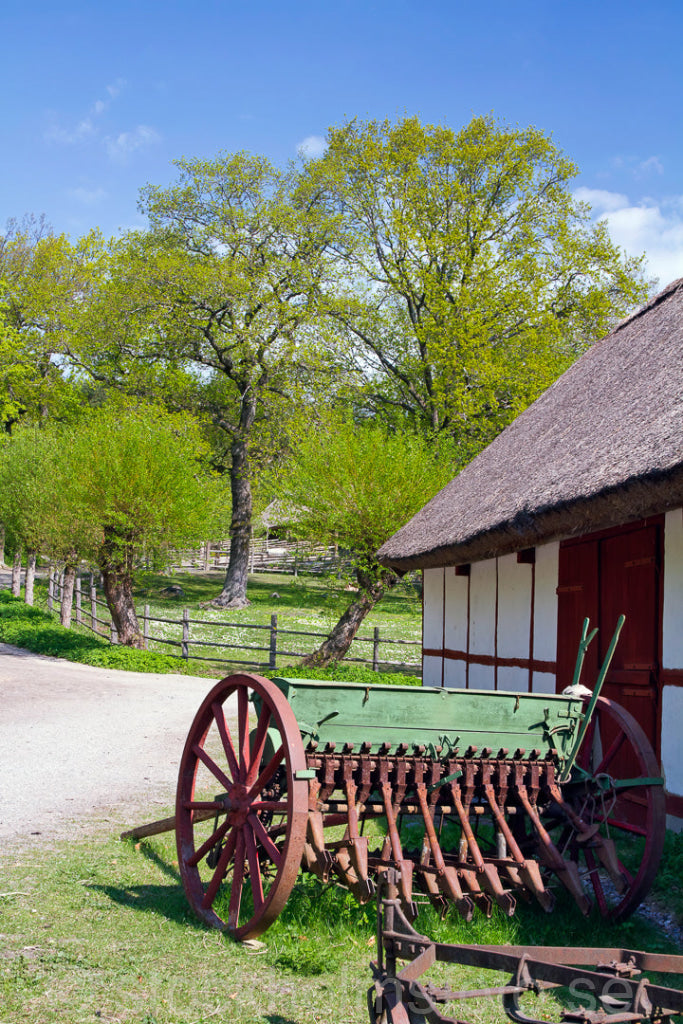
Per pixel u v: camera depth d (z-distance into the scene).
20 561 30.58
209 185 30.92
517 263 27.55
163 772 8.74
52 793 7.66
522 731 4.90
